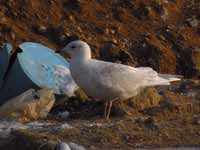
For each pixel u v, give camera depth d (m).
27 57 16.56
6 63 16.41
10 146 12.88
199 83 18.48
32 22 21.05
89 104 16.84
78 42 15.34
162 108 16.27
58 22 21.28
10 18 20.92
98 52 20.53
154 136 13.58
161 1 22.77
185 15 22.67
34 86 16.09
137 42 21.17
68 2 21.97
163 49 21.03
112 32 21.36
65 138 13.28
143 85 15.91
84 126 14.17
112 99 15.59
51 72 16.70
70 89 16.81
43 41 20.52
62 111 16.66
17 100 15.70
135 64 20.47
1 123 14.70
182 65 20.84
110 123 14.59
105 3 22.39
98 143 13.20
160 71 20.55
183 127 14.08
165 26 22.02
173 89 17.88
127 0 22.58
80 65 15.20
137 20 22.12
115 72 15.30
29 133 12.96
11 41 20.27
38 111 15.93
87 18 21.67
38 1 21.67
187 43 21.56
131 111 16.02
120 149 12.98
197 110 16.47
